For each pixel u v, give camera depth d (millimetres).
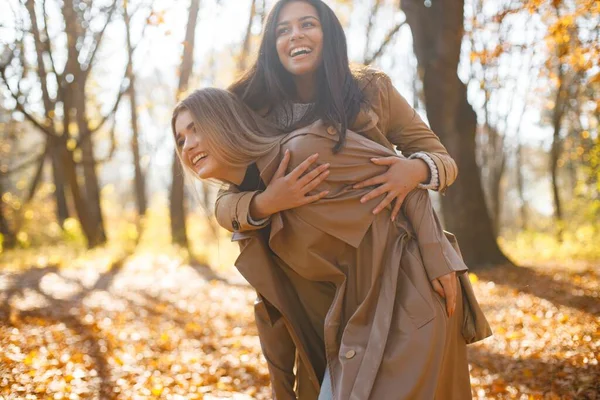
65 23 14914
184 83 13727
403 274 2350
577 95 17703
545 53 9539
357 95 2465
